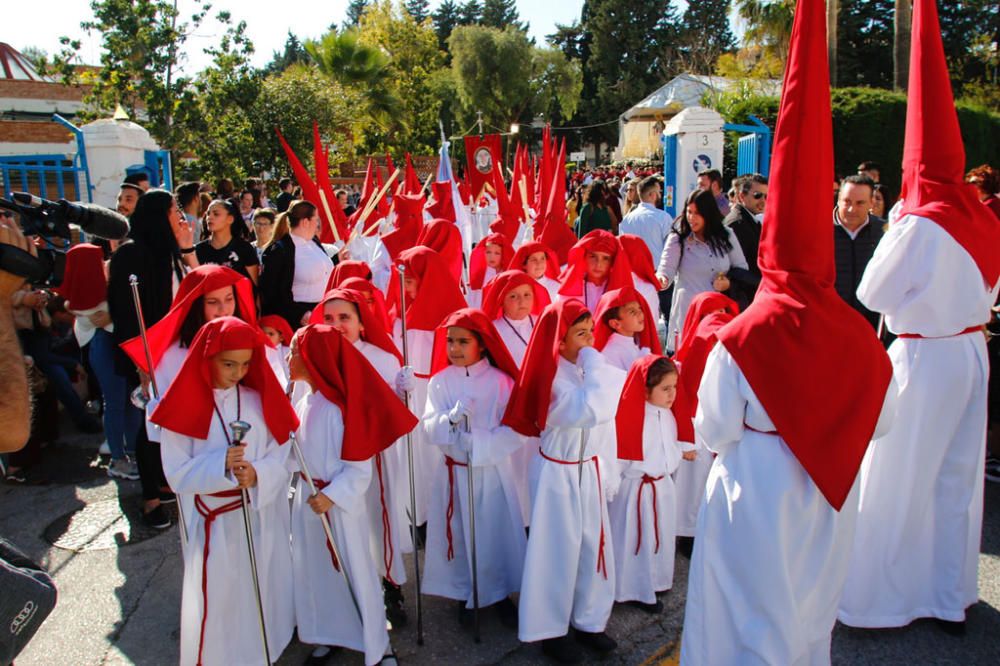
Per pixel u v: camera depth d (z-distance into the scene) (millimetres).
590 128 58531
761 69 27391
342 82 28531
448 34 71312
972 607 3859
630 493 3881
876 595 3627
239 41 18188
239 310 3990
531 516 3518
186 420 3121
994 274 3559
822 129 2588
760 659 2736
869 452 3623
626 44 57844
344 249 7648
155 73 17188
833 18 21422
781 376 2672
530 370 3525
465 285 7531
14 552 1944
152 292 4723
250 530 3109
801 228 2635
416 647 3635
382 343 4098
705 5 57844
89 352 5695
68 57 17516
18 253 1822
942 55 3514
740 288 6090
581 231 9820
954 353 3529
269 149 18562
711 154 11828
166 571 4371
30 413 1874
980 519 3662
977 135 15516
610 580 3572
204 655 3178
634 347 4281
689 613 2947
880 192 7121
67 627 3840
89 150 9422
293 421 3305
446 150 10492
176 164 17078
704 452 4375
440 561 3893
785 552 2734
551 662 3512
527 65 43812
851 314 2717
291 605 3508
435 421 3766
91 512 5117
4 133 17297
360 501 3410
